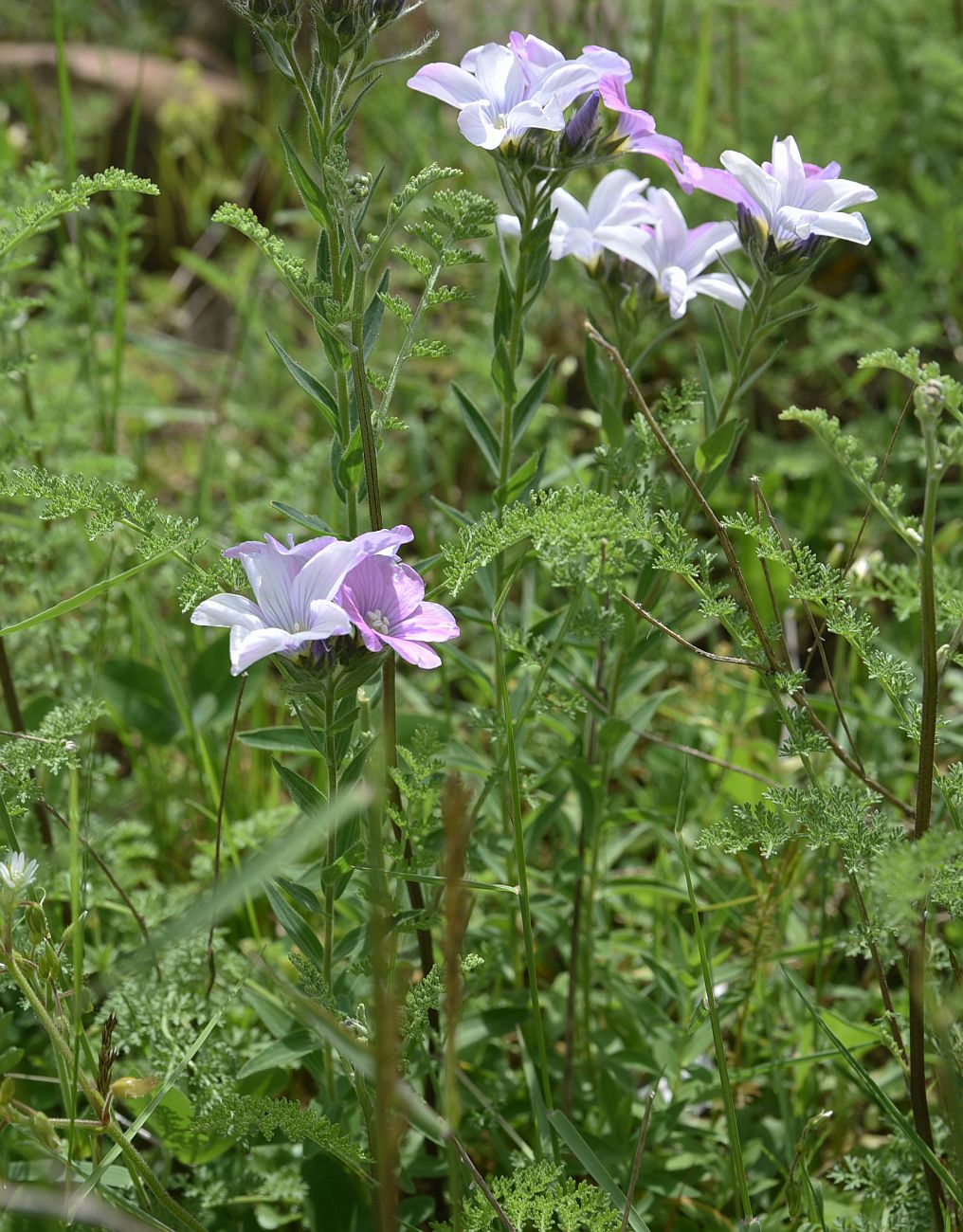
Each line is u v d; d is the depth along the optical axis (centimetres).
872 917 113
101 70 223
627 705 133
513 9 212
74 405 136
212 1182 113
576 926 117
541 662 113
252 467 156
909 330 153
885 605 139
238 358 166
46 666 125
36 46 231
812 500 145
